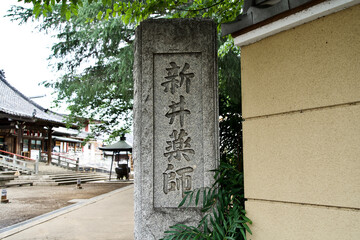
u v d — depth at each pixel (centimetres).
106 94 1312
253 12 282
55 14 1136
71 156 3559
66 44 1170
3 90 2848
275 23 270
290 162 259
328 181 234
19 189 1578
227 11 469
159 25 387
